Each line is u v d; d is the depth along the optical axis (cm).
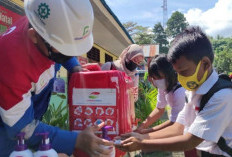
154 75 283
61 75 382
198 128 161
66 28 128
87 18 132
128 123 179
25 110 136
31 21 132
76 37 133
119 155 185
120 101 165
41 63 145
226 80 167
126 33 748
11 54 134
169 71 273
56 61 147
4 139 146
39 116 173
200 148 178
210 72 165
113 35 711
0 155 149
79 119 171
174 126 212
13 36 142
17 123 133
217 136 158
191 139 163
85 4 132
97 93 168
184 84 167
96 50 812
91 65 210
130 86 198
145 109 552
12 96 131
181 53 158
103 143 146
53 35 130
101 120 168
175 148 166
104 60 930
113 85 165
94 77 168
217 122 157
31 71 140
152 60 290
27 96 139
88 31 137
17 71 133
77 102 171
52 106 331
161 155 427
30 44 141
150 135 197
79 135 144
